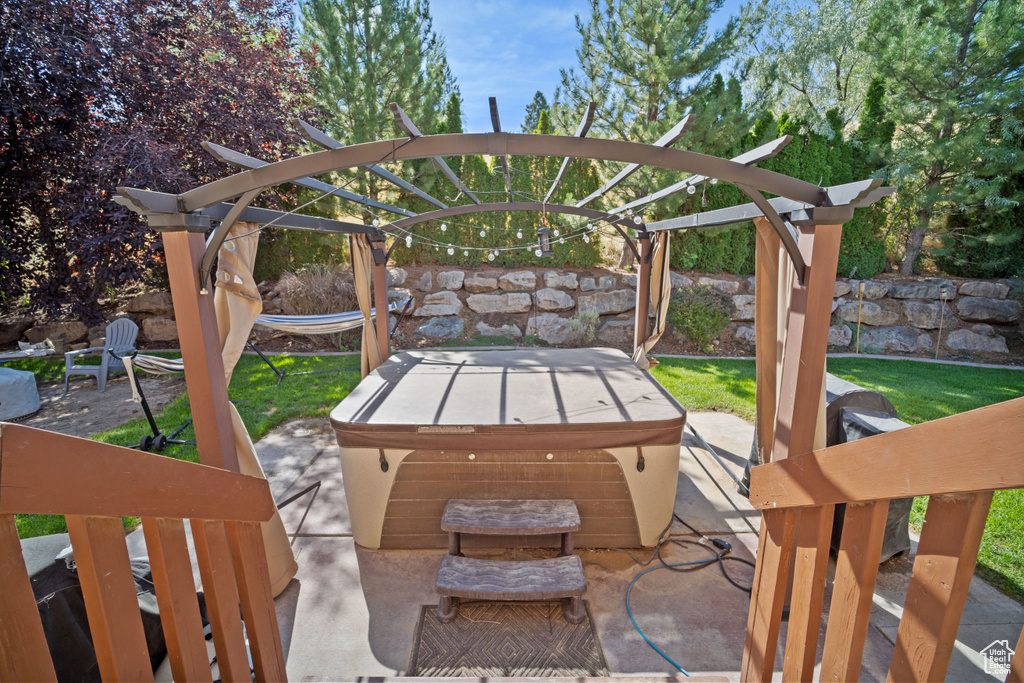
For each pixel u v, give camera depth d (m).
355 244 4.31
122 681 0.99
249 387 6.50
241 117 7.84
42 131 6.88
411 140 1.86
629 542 3.20
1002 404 0.76
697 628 2.56
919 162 8.55
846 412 3.18
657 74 7.47
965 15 8.43
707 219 3.47
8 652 0.75
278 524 2.85
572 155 1.90
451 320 9.27
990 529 3.30
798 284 2.11
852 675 1.21
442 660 2.36
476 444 3.01
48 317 8.03
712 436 5.02
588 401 3.37
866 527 1.15
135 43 7.17
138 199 1.80
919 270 10.16
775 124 9.10
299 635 2.52
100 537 0.94
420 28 8.55
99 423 5.32
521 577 2.63
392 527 3.19
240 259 2.61
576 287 9.49
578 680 2.06
